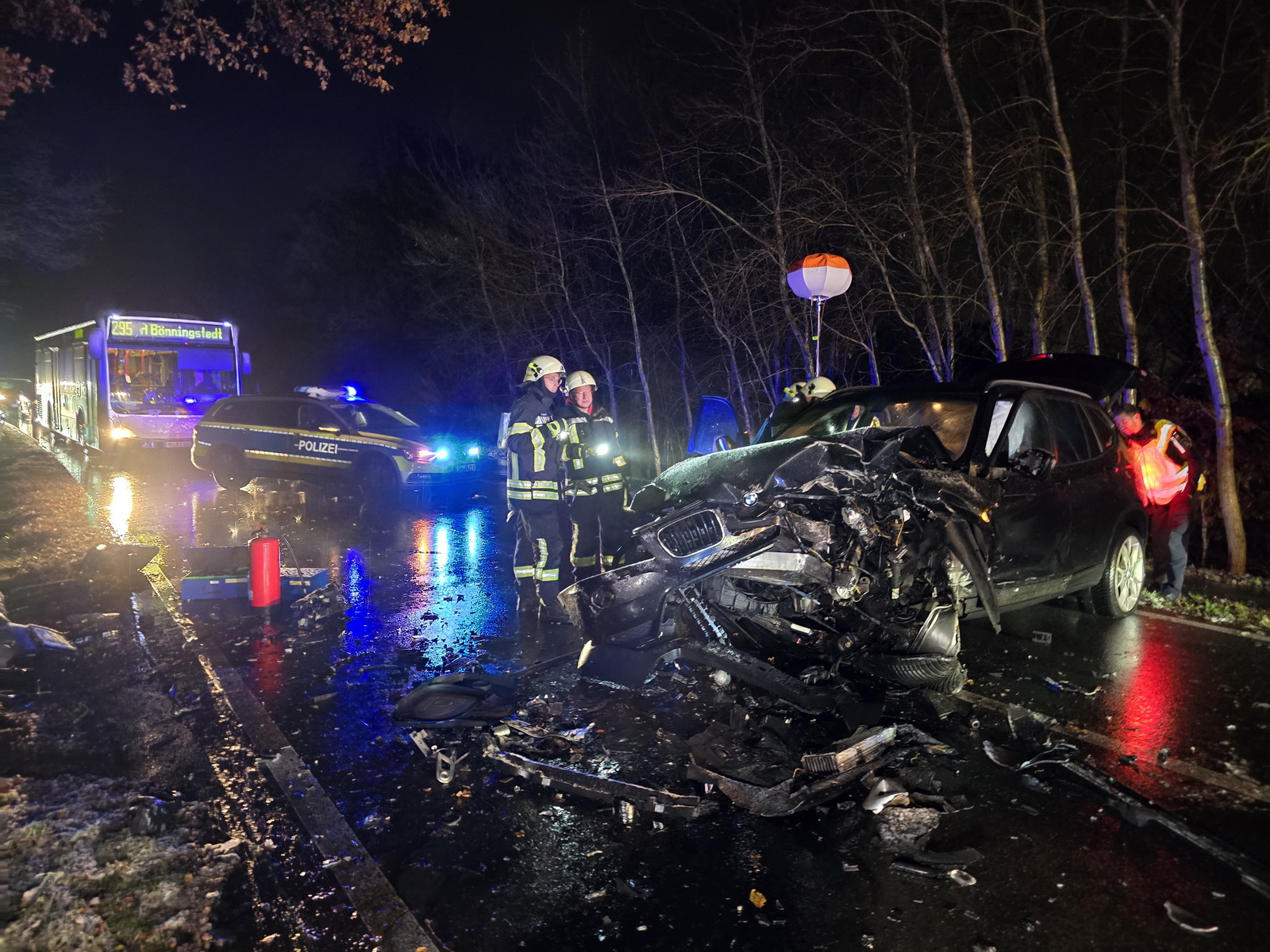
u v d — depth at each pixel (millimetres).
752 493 5316
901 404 6680
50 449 23531
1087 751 4145
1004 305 13750
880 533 4844
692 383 19609
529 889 3090
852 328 14367
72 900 2941
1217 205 9352
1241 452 11438
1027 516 5586
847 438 5836
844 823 3521
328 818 3617
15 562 8578
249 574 7469
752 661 4859
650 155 15789
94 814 3578
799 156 13930
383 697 5066
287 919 2918
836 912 2926
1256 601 7312
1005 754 4102
